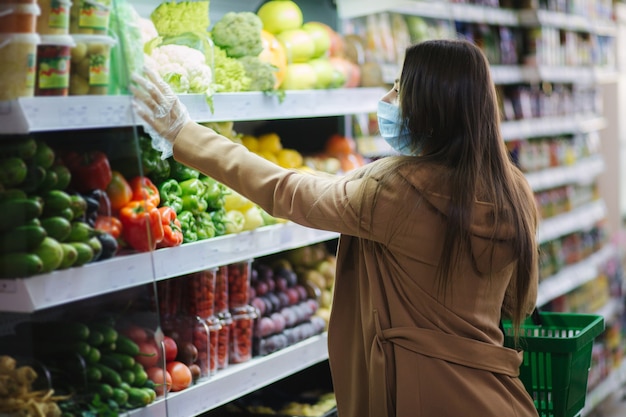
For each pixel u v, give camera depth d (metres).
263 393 3.38
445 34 4.14
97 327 1.91
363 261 2.14
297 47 3.21
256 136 3.47
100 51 1.92
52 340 1.82
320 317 3.25
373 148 3.78
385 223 2.01
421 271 2.04
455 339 2.03
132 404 1.98
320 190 2.08
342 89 3.27
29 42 1.75
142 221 1.99
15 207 1.76
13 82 1.74
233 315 2.77
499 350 2.07
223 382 2.58
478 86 2.04
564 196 5.61
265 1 3.51
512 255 2.06
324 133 3.66
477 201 2.01
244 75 2.74
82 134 1.89
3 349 1.75
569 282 5.32
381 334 2.07
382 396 2.06
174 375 2.41
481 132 2.03
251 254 2.70
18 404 1.76
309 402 3.37
